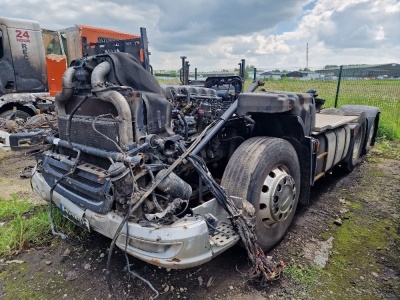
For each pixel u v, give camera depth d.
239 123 3.51
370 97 12.70
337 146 4.52
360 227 3.61
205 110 3.31
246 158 2.82
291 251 3.12
